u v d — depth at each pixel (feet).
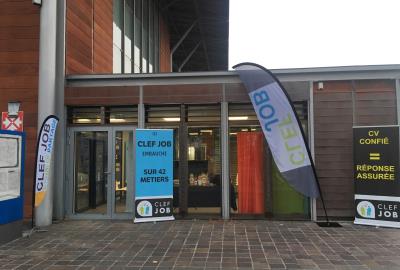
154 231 26.27
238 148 30.73
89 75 31.09
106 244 23.04
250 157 30.66
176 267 18.75
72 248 22.25
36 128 30.17
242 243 22.99
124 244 23.00
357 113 29.76
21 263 19.61
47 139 26.50
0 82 30.68
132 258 20.25
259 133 30.68
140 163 29.27
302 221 29.43
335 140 29.78
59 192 30.48
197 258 20.12
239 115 30.81
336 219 29.43
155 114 31.32
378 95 29.73
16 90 30.50
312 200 29.53
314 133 29.89
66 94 31.22
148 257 20.38
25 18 30.83
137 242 23.44
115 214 30.78
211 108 31.07
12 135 24.32
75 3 32.68
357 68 29.68
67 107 31.50
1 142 23.38
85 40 34.53
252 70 29.71
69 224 28.86
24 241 23.84
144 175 29.30
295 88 30.12
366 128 28.12
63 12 30.76
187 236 24.80
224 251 21.34
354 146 28.45
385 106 29.66
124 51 45.88
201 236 24.76
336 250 21.40
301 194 29.91
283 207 30.19
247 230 26.43
